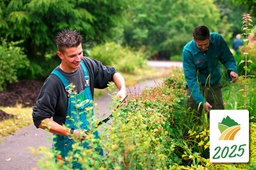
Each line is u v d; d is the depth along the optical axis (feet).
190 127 17.84
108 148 10.36
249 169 13.24
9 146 22.93
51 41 44.47
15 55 38.40
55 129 11.28
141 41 124.06
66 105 11.88
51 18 43.29
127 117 12.82
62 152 11.84
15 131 26.03
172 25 123.85
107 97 38.40
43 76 45.96
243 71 34.96
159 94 17.83
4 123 27.22
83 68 12.30
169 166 13.89
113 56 64.08
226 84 27.37
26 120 28.58
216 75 19.47
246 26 17.28
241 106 19.81
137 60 73.72
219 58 19.42
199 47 18.31
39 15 42.04
